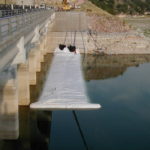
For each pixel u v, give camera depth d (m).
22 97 29.97
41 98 32.81
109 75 52.03
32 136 26.41
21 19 23.78
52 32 69.12
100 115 31.20
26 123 28.88
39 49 43.69
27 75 29.53
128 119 30.80
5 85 22.92
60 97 32.59
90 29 77.62
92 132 27.22
